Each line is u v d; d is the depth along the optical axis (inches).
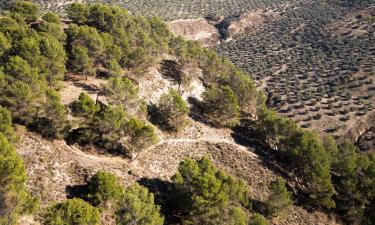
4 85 2308.1
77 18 3757.4
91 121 2452.0
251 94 3735.2
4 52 2684.5
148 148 2807.6
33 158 2166.6
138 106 2864.2
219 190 2138.3
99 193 1950.1
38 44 2748.5
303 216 2758.4
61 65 2787.9
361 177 3073.3
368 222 2783.0
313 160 3019.2
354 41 7022.6
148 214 1782.7
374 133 4522.6
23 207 1592.0
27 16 3555.6
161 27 4143.7
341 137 4407.0
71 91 2874.0
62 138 2416.3
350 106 4950.8
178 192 2196.1
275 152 3390.7
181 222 2194.9
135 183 2206.0
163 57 3791.8
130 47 3380.9
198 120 3380.9
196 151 3021.7
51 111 2336.4
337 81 5634.8
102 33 3339.1
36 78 2453.2
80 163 2309.3
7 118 2092.8
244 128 3558.1
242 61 6889.8
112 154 2546.8
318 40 7426.2
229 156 3100.4
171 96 3115.2
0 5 6299.2
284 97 5329.7
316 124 4645.7
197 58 3794.3
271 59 6855.3
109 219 1941.4
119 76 3036.4
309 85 5629.9
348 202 2977.4
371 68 5836.6
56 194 2014.0
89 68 3019.2
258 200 2704.2
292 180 3120.1
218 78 3843.5
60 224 1466.5
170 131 3093.0
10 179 1631.4
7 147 1750.7
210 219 2070.6
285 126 3262.8
